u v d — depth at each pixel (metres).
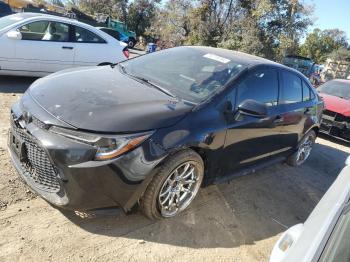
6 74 7.32
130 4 44.19
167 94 3.71
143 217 3.58
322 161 6.69
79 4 44.94
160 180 3.25
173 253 3.22
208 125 3.52
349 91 8.95
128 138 2.99
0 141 4.60
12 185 3.68
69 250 3.00
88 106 3.17
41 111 3.15
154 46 23.34
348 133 7.77
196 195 4.17
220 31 24.78
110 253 3.06
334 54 52.78
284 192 4.96
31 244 2.98
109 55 8.31
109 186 2.99
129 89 3.65
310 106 5.51
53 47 7.57
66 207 3.03
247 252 3.49
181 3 25.66
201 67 4.21
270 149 4.76
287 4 24.27
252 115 3.73
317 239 1.85
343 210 2.03
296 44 26.61
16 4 24.66
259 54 23.91
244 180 4.99
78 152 2.89
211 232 3.63
